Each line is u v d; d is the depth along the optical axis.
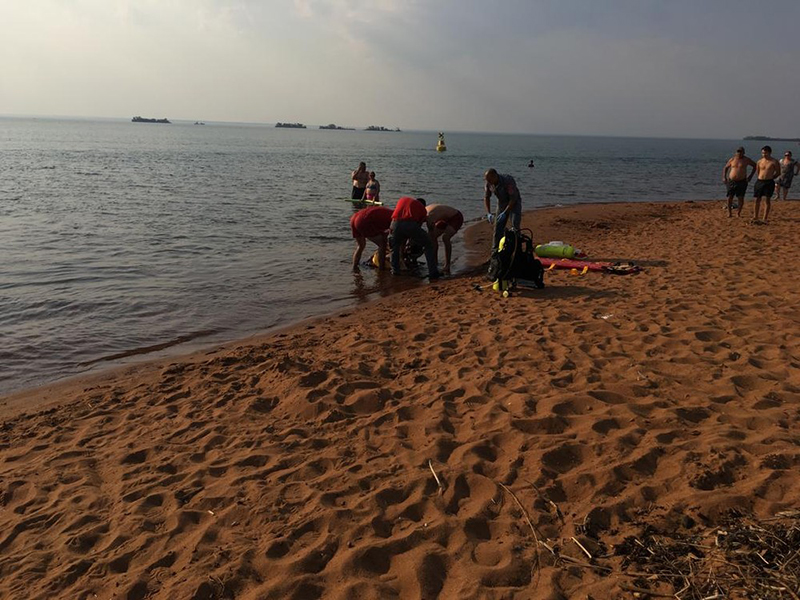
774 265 10.11
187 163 46.69
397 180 34.31
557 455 4.25
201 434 5.12
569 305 8.38
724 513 3.37
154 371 6.96
